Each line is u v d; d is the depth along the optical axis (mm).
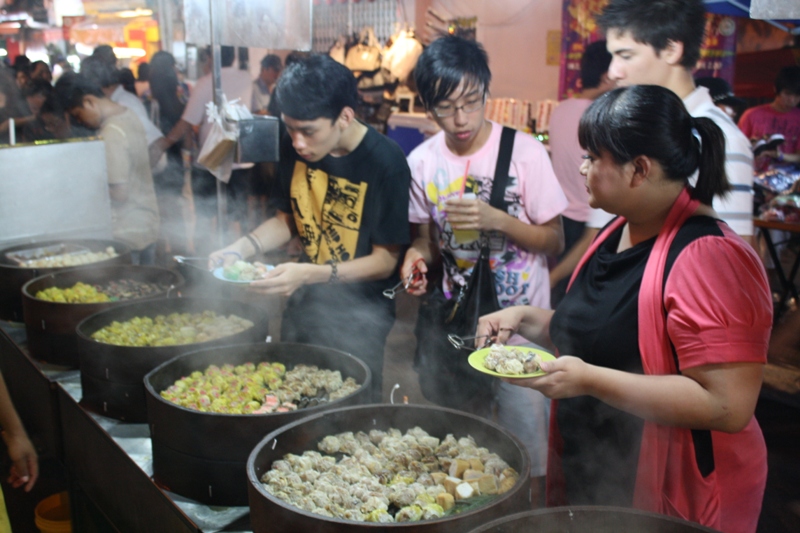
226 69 4949
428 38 5703
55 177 3113
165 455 1453
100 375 1771
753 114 4547
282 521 1094
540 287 2049
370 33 5887
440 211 2051
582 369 1192
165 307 2254
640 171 1172
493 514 1090
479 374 1968
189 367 1763
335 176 2066
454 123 1854
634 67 1655
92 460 1818
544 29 5082
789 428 3150
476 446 1411
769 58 4938
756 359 1092
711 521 1234
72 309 2121
